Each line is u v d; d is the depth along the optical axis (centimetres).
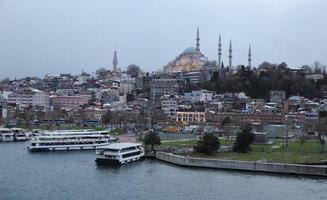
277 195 18562
